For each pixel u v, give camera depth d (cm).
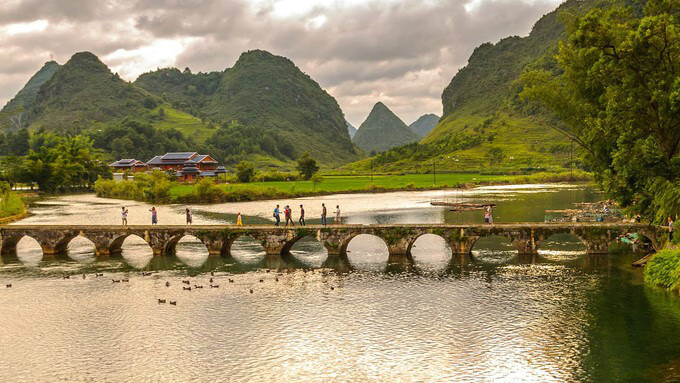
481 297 4838
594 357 3488
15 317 4453
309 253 7162
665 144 5878
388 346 3719
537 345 3697
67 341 3903
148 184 18712
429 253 7019
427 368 3366
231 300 4844
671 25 5425
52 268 6291
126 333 4044
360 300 4803
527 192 18512
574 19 7075
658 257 5372
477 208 12812
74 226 7219
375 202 15375
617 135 6109
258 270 6075
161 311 4553
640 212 6181
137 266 6366
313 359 3525
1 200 12138
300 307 4616
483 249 7231
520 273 5722
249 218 11312
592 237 6588
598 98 6656
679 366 3322
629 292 4894
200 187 16112
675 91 5219
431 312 4431
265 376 3288
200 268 6216
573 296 4816
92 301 4878
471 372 3306
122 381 3244
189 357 3584
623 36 5934
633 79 5822
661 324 4038
